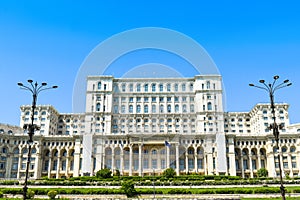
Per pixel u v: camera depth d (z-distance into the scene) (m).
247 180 76.12
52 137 128.12
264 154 127.25
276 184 68.94
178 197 52.75
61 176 125.00
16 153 124.38
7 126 131.12
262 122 139.25
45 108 142.88
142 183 67.00
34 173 121.69
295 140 122.56
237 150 126.69
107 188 63.53
